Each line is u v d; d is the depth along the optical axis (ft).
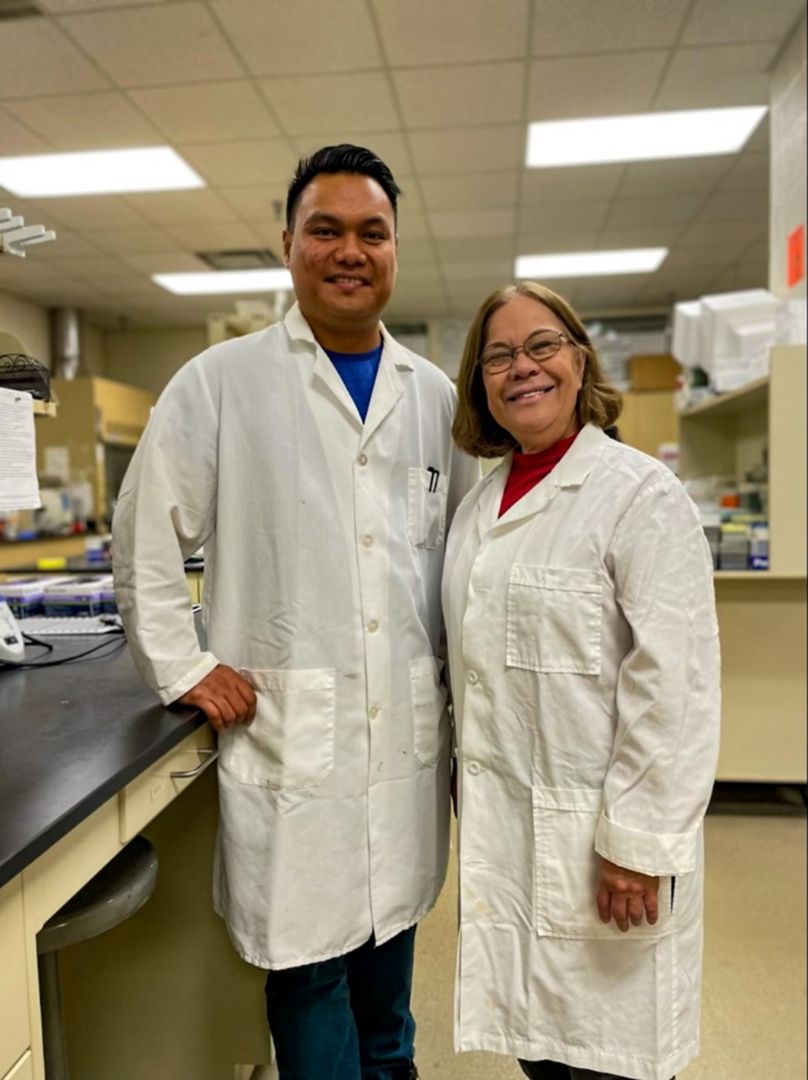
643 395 21.50
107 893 3.21
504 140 12.31
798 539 8.28
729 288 22.08
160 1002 4.46
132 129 11.64
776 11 9.09
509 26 9.20
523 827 3.39
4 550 13.85
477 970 3.50
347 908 3.63
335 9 8.77
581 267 19.84
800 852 7.89
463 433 3.94
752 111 11.50
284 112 11.18
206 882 4.34
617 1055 3.25
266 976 4.25
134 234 16.42
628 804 3.07
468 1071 4.51
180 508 3.63
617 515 3.23
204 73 10.08
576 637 3.24
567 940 3.28
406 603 3.83
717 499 10.45
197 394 3.72
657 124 11.89
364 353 4.00
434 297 22.53
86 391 19.75
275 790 3.53
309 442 3.69
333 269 3.63
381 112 11.28
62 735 3.18
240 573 3.71
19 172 13.12
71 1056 4.53
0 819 2.36
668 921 3.21
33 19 8.82
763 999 5.60
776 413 8.16
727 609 8.81
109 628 5.47
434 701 3.94
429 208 15.38
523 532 3.48
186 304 22.25
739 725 8.91
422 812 3.88
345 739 3.61
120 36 9.20
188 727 3.37
